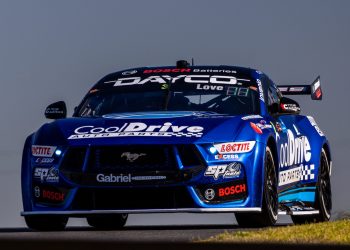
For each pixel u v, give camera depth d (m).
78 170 20.94
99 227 27.17
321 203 26.88
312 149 26.56
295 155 25.23
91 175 20.81
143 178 20.64
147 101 23.84
